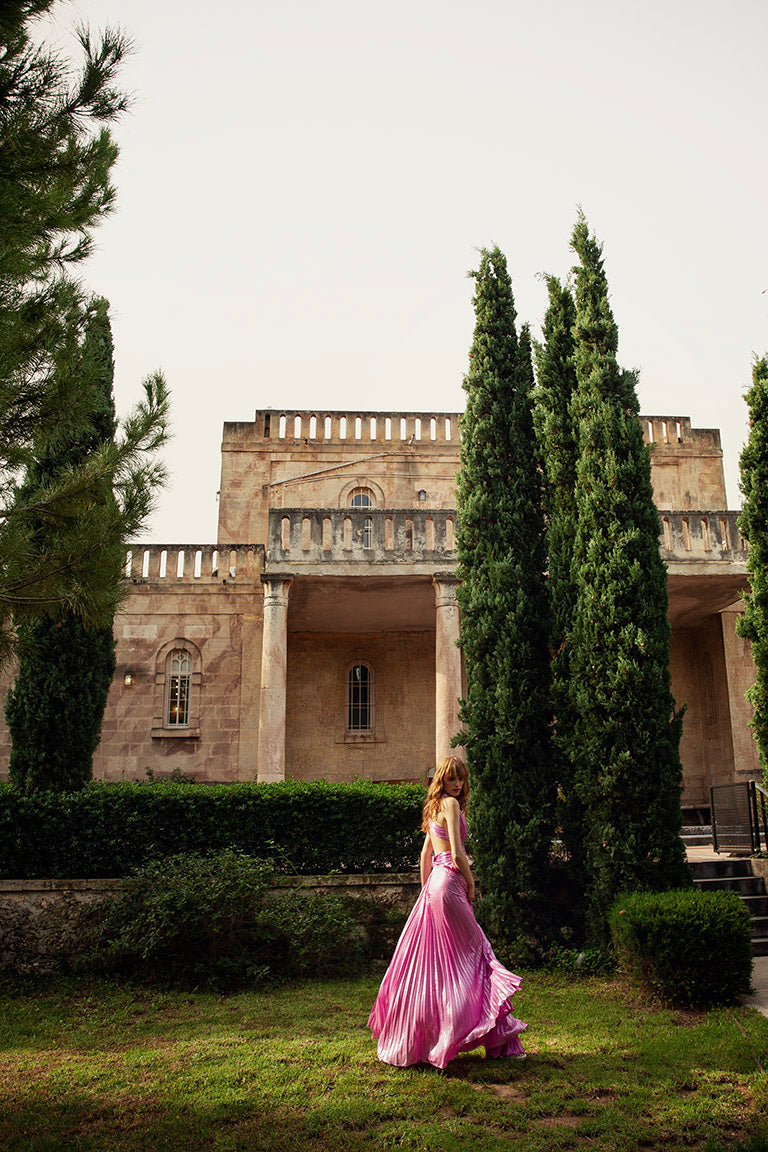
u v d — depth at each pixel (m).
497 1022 6.89
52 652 14.10
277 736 19.50
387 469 30.45
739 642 24.25
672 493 31.91
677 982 8.62
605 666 10.85
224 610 25.11
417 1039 6.73
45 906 11.43
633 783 10.48
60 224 8.58
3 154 8.01
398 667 26.11
